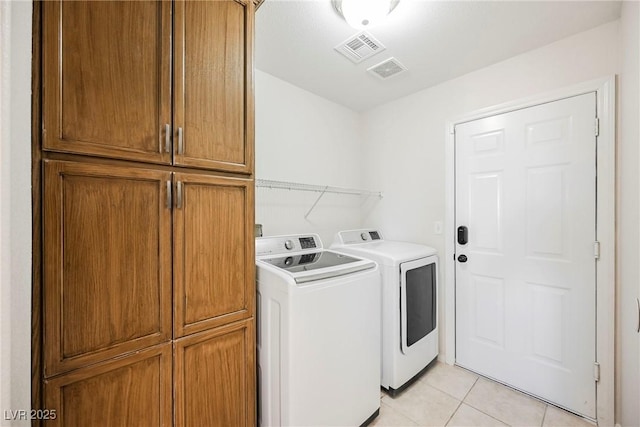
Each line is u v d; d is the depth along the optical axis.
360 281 1.54
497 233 1.98
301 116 2.42
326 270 1.42
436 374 2.09
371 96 2.56
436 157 2.33
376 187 2.81
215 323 1.13
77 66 0.82
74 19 0.81
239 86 1.22
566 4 1.41
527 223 1.84
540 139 1.79
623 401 1.47
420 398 1.82
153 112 0.97
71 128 0.80
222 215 1.16
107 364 0.88
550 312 1.75
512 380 1.91
